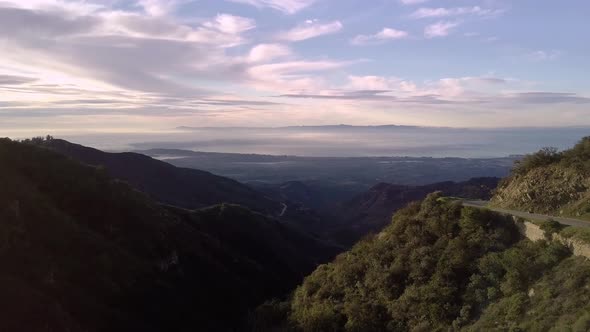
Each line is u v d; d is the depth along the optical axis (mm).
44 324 30438
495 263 23406
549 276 20547
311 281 36750
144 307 41594
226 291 54250
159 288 45344
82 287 38219
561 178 28281
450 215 28938
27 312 30406
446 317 22859
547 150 33969
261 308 41219
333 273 34656
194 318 45438
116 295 40000
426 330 22906
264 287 63438
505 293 21406
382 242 32156
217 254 62188
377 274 29281
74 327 32594
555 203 27219
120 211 51531
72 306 35156
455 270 24906
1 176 42938
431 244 28375
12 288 31438
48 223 41406
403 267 28109
